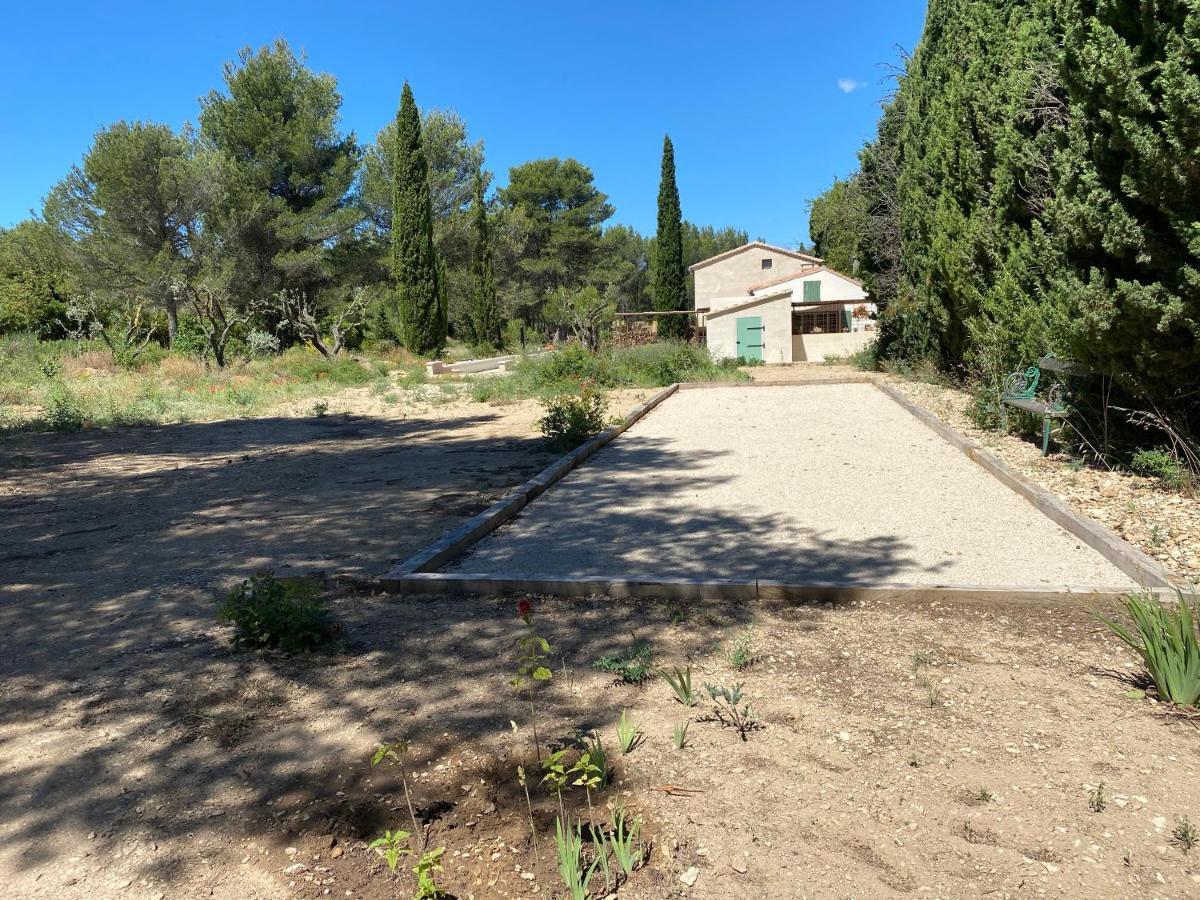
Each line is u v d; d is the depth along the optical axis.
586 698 3.33
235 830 2.53
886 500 6.59
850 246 38.78
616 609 4.36
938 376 14.18
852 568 4.86
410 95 30.20
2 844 2.50
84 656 3.95
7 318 35.59
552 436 10.22
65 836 2.53
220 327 26.34
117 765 2.93
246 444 11.81
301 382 22.09
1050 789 2.55
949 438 9.09
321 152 35.94
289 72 35.66
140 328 32.53
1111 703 3.10
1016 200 9.05
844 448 9.13
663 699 3.29
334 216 35.00
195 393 19.09
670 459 9.02
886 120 16.88
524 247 56.12
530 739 3.00
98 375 22.55
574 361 18.45
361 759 2.92
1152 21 5.41
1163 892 2.09
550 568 5.13
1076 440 7.63
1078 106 6.20
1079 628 3.85
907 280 15.56
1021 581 4.46
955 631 3.88
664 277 37.69
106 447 11.65
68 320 36.59
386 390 19.98
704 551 5.38
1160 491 6.01
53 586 5.11
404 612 4.45
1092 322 6.01
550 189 60.69
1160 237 5.66
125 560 5.70
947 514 6.04
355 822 2.55
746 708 3.18
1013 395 8.64
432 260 31.56
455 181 45.59
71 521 7.01
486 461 9.42
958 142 11.18
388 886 2.26
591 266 60.72
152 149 30.61
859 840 2.35
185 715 3.29
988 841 2.32
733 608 4.32
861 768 2.71
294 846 2.44
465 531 5.82
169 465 9.98
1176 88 5.06
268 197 34.25
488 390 17.28
